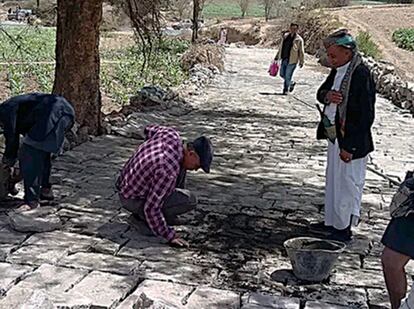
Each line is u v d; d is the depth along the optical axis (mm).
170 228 5836
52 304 4242
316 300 4906
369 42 30984
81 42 10180
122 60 25891
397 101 16719
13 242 5645
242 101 16406
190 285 5031
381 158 10312
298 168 9281
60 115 6297
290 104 16281
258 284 5152
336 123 5988
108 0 12672
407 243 4098
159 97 14445
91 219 6387
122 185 5863
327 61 6559
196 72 20984
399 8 44906
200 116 13711
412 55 32781
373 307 4863
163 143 5699
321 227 6559
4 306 4211
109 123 11219
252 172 8898
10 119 6188
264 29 44906
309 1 48031
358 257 5852
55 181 7641
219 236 6184
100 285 4902
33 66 21359
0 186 6551
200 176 8469
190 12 33656
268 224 6652
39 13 14320
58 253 5473
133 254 5559
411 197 4066
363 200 7758
